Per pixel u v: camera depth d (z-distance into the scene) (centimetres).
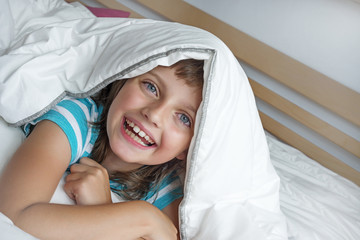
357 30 149
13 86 79
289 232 101
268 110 175
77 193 73
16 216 63
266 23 163
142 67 79
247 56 165
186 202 81
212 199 82
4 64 81
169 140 81
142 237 73
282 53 160
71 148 78
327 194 128
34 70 81
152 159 84
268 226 86
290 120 172
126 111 81
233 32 166
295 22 158
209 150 80
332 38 154
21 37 100
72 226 64
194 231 83
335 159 164
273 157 144
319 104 161
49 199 68
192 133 83
